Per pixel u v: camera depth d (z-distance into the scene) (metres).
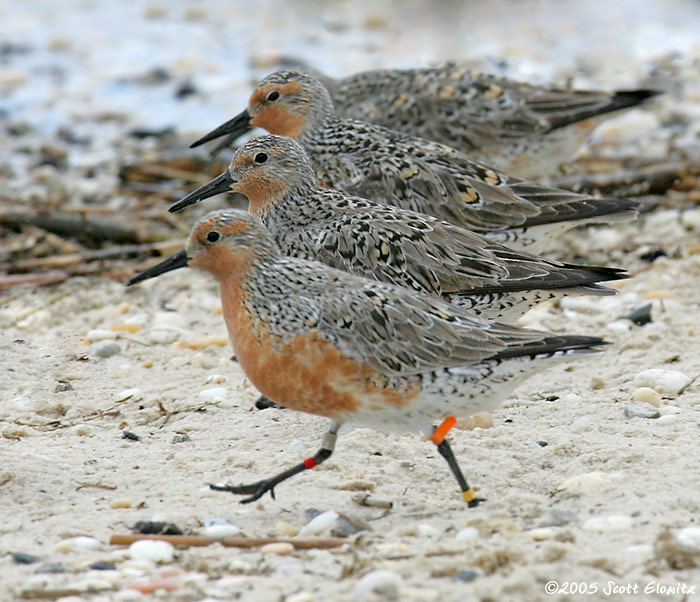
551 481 10.24
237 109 23.84
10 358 13.81
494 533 9.05
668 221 17.77
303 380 9.71
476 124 16.59
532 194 13.29
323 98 14.95
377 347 9.57
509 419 11.83
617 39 26.56
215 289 16.14
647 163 19.25
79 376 13.34
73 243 17.91
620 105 16.36
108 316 15.28
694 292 15.20
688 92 23.36
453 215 13.44
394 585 7.96
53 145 22.39
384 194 13.80
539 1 28.22
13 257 17.42
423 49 26.69
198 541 9.06
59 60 27.20
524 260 11.59
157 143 22.03
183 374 13.37
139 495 10.16
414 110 16.81
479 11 27.97
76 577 8.45
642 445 10.71
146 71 26.23
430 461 10.78
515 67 25.17
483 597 7.91
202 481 10.51
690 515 9.17
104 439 11.62
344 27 28.55
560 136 16.61
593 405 12.04
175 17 30.06
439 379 9.62
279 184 12.48
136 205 18.94
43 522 9.49
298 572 8.47
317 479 10.45
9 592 8.23
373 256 11.85
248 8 30.23
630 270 16.16
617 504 9.48
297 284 9.85
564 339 9.55
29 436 11.69
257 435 11.66
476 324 9.71
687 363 13.05
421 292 11.66
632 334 13.94
